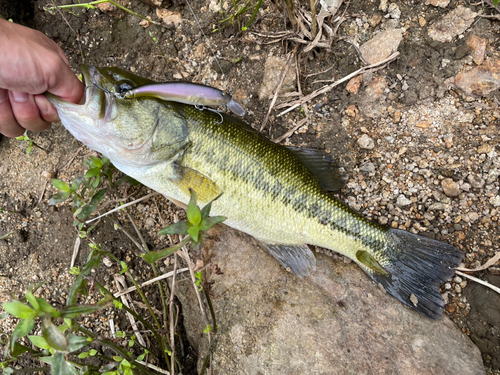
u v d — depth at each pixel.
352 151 0.44
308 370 0.36
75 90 0.34
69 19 0.49
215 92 0.33
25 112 0.37
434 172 0.42
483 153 0.41
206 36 0.47
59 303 0.46
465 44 0.42
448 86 0.42
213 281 0.38
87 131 0.35
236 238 0.42
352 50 0.44
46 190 0.48
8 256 0.48
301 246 0.41
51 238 0.47
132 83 0.35
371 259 0.38
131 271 0.46
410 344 0.37
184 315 0.43
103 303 0.27
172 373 0.38
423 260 0.39
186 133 0.37
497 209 0.40
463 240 0.41
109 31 0.49
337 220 0.39
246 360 0.37
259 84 0.46
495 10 0.41
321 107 0.45
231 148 0.37
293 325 0.38
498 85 0.41
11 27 0.33
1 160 0.49
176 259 0.40
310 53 0.45
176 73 0.48
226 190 0.38
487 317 0.39
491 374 0.38
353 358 0.37
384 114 0.44
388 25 0.44
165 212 0.46
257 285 0.40
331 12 0.44
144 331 0.41
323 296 0.39
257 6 0.41
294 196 0.39
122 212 0.46
